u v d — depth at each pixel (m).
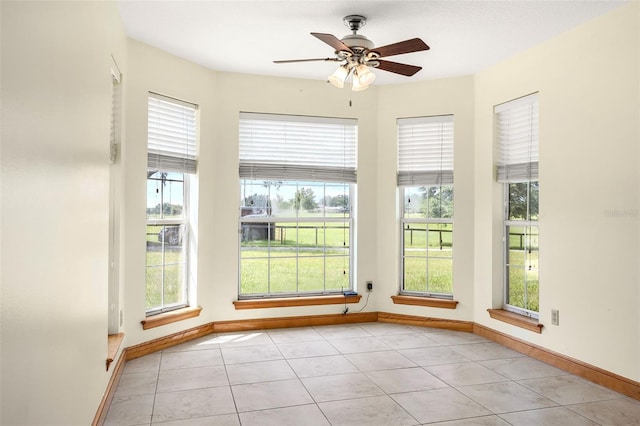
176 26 3.65
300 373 3.63
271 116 4.95
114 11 3.12
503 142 4.54
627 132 3.21
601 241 3.41
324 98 5.13
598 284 3.43
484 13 3.40
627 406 3.04
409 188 5.26
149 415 2.87
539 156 4.00
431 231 5.14
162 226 4.30
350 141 5.26
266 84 4.94
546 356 3.89
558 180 3.80
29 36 1.35
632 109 3.18
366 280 5.27
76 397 1.98
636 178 3.14
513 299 4.48
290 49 4.15
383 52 3.19
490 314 4.57
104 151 2.70
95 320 2.44
